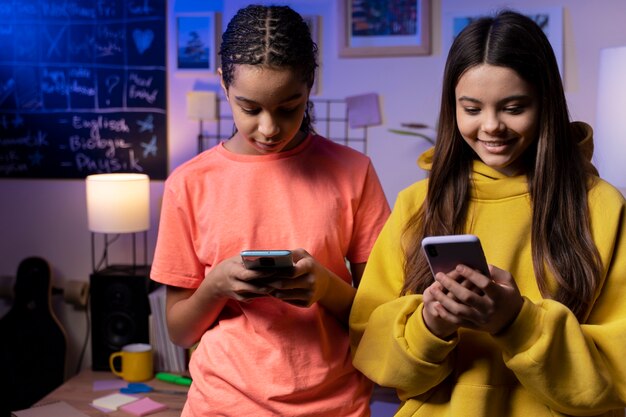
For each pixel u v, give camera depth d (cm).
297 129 117
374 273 126
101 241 278
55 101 275
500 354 112
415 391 115
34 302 267
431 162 125
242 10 120
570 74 242
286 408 122
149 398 216
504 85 104
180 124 268
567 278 108
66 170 277
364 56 254
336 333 130
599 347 106
